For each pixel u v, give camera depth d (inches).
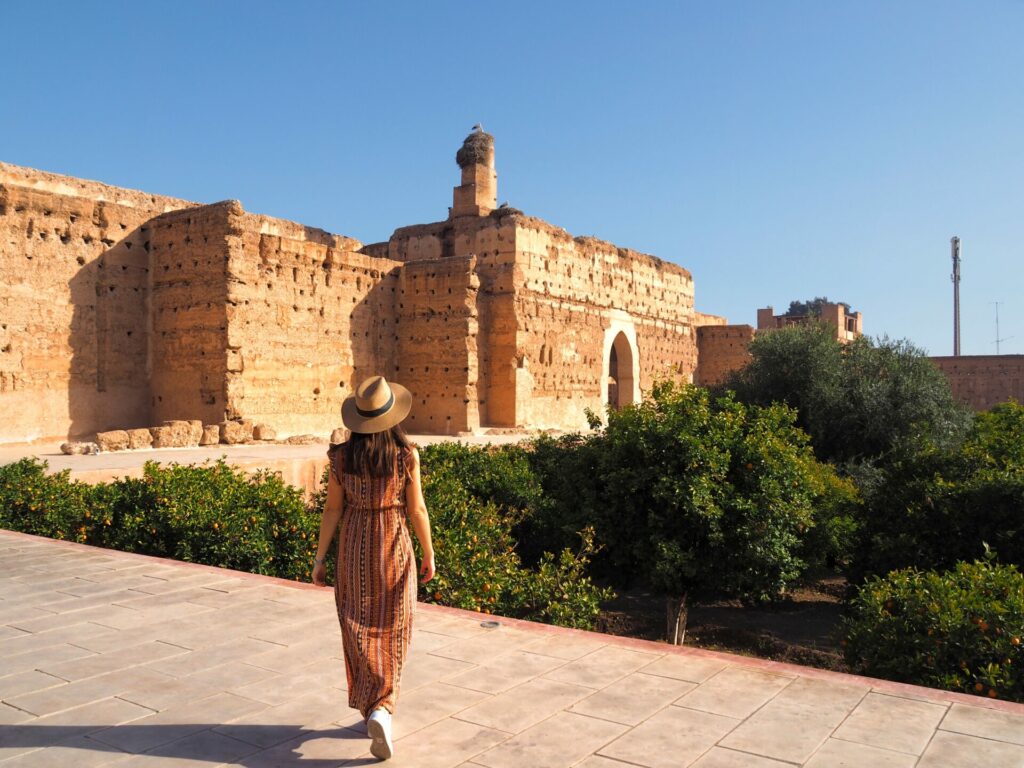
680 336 2225.6
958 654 398.6
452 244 1662.2
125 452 936.3
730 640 727.1
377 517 197.2
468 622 292.4
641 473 682.8
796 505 680.4
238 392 1102.4
